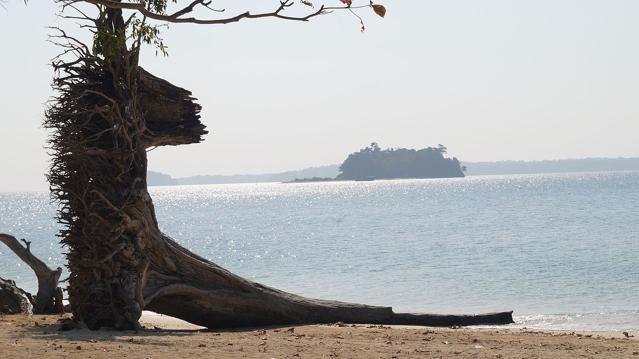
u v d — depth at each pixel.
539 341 20.88
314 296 39.75
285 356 16.50
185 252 24.56
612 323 29.45
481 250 63.16
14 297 27.22
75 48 22.20
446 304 36.53
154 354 16.23
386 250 66.25
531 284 42.56
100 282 22.22
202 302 25.08
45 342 17.80
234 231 102.44
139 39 22.12
